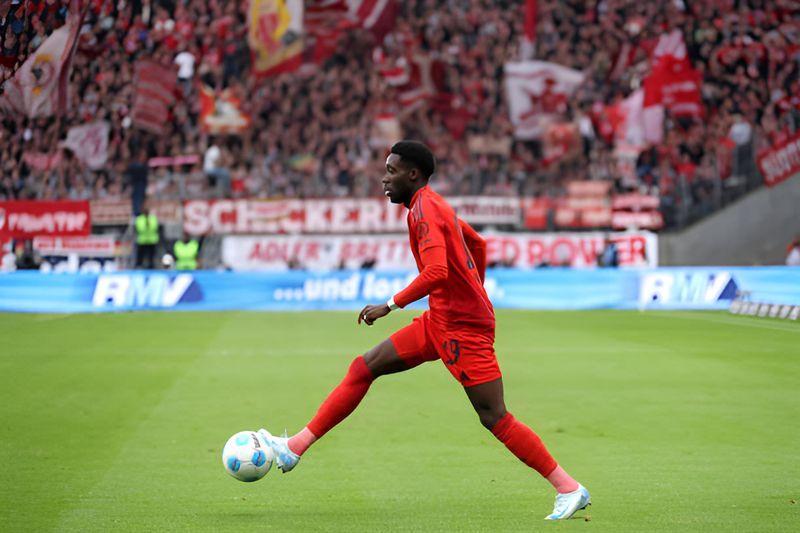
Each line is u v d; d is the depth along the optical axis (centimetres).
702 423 2755
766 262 8325
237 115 9050
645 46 9725
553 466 1752
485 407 1756
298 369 3878
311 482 2062
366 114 9531
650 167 8838
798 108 9419
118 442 2475
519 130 9212
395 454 2347
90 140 8044
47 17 3603
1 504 1861
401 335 1806
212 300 7212
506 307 7306
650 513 1802
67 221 7644
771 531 1678
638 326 5775
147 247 7681
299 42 9012
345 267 7762
